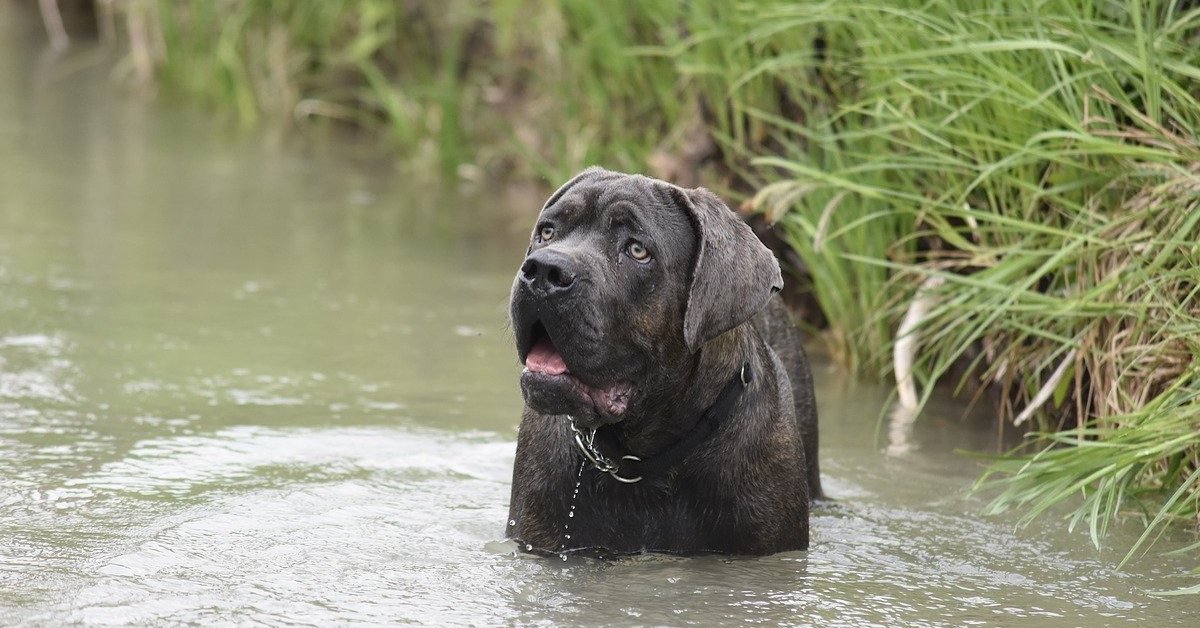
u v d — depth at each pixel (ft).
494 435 30.27
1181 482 27.43
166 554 22.71
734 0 38.75
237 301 40.09
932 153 32.04
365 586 21.80
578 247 22.58
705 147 42.24
